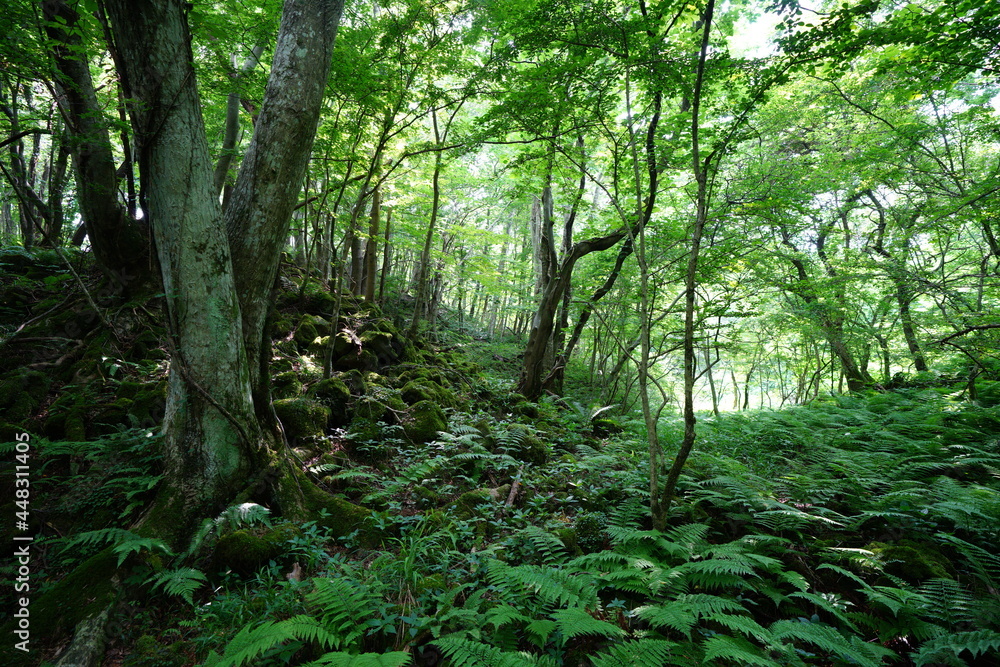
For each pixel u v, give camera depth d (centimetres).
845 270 969
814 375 1452
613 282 872
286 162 420
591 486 491
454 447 516
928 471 520
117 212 579
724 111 642
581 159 799
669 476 379
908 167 961
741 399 2466
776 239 1037
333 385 577
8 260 657
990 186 695
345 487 450
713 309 744
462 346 1257
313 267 978
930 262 1075
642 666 224
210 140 914
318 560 345
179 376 377
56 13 461
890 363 1401
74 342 540
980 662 288
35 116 444
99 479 383
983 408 710
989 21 482
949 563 369
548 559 353
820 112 1021
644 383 414
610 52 464
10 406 452
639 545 365
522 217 1958
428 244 871
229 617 289
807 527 421
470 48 719
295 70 414
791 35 415
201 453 376
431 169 1016
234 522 359
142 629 293
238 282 416
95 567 312
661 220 847
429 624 274
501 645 260
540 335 870
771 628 270
